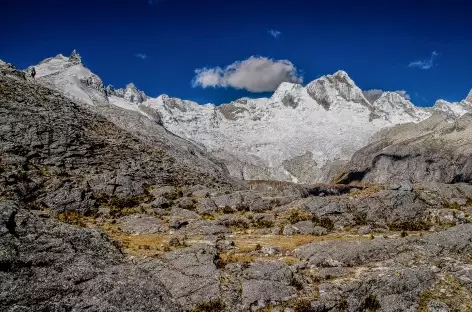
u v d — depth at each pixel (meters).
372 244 37.16
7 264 21.05
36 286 20.69
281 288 30.44
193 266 32.50
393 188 56.75
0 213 23.56
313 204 56.00
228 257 36.16
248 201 60.28
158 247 40.22
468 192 59.81
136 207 58.91
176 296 29.36
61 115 81.25
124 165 73.38
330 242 38.00
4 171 55.19
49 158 65.31
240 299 29.36
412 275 31.98
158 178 74.00
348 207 55.28
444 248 37.03
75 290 21.41
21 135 66.75
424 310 29.72
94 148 74.50
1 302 19.47
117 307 21.47
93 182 62.59
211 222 50.72
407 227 50.22
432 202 56.16
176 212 55.84
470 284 32.06
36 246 22.83
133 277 23.81
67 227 25.58
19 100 78.12
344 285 30.66
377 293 30.61
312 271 34.28
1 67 93.75
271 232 48.81
